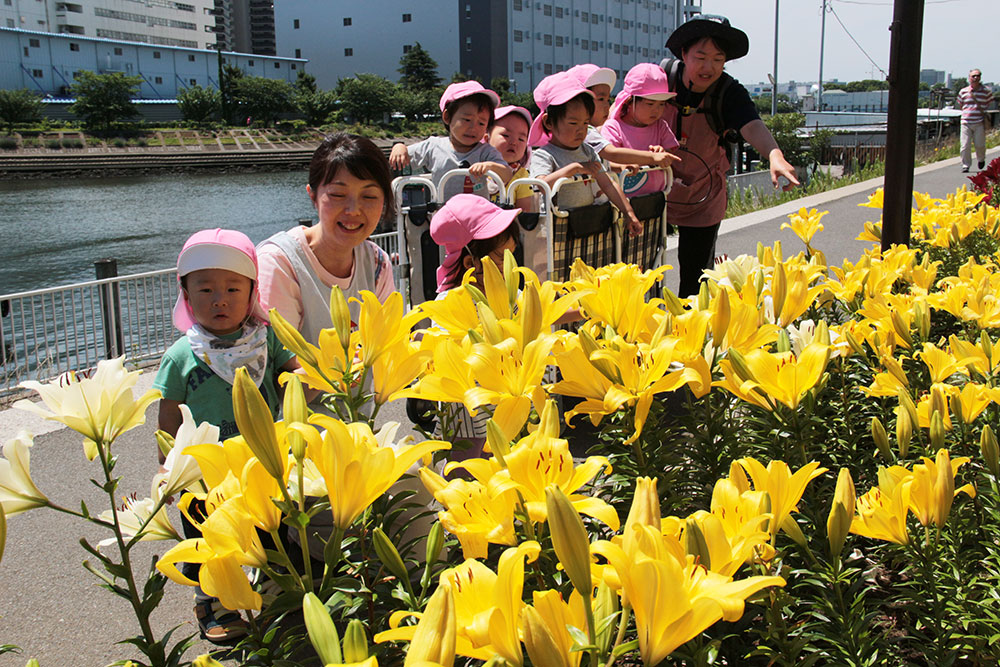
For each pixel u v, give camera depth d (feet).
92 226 108.06
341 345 5.33
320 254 9.72
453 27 307.78
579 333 5.43
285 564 4.18
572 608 3.59
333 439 3.96
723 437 6.82
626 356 5.29
